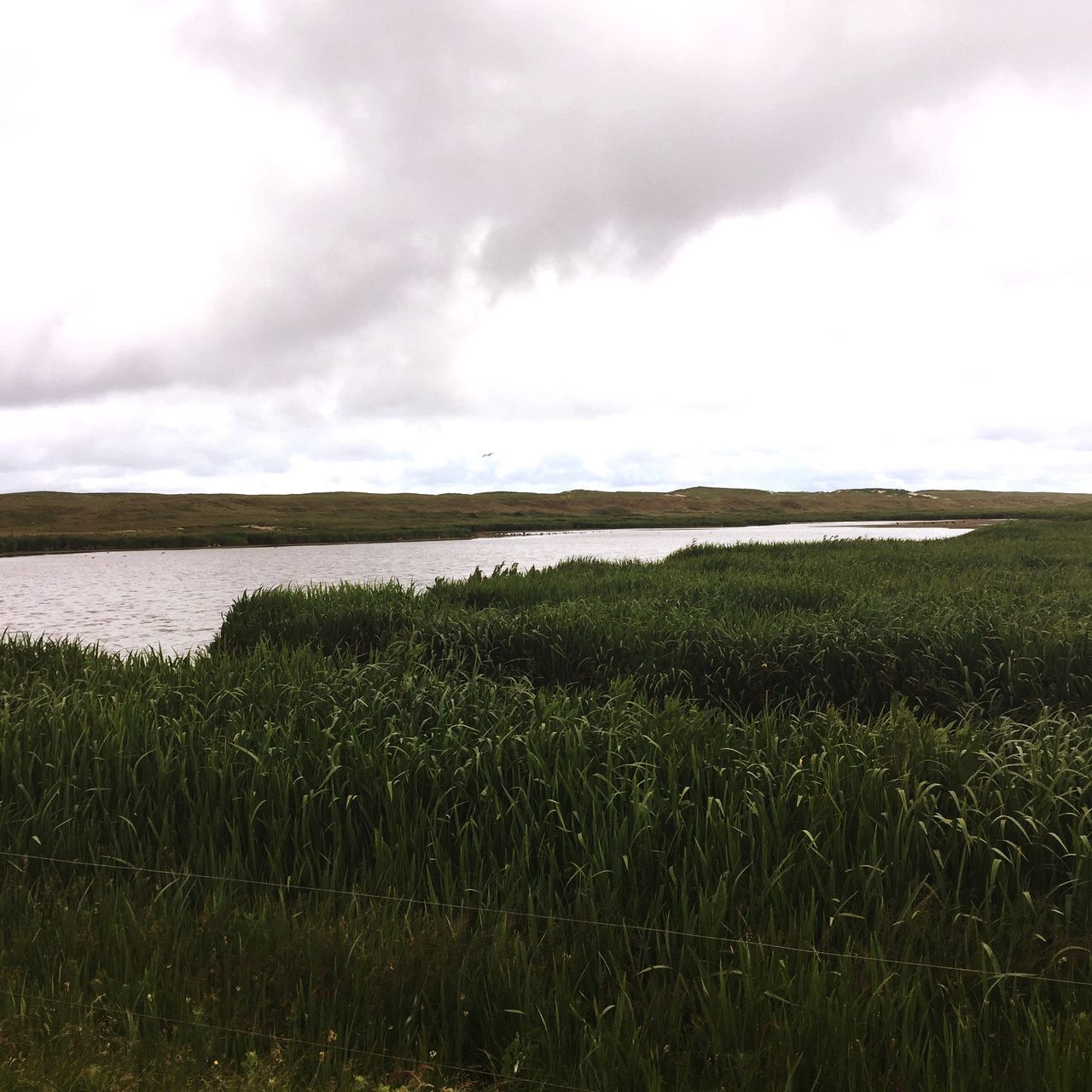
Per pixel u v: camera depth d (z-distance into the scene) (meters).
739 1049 3.18
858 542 35.50
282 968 3.74
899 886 4.38
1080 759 5.42
